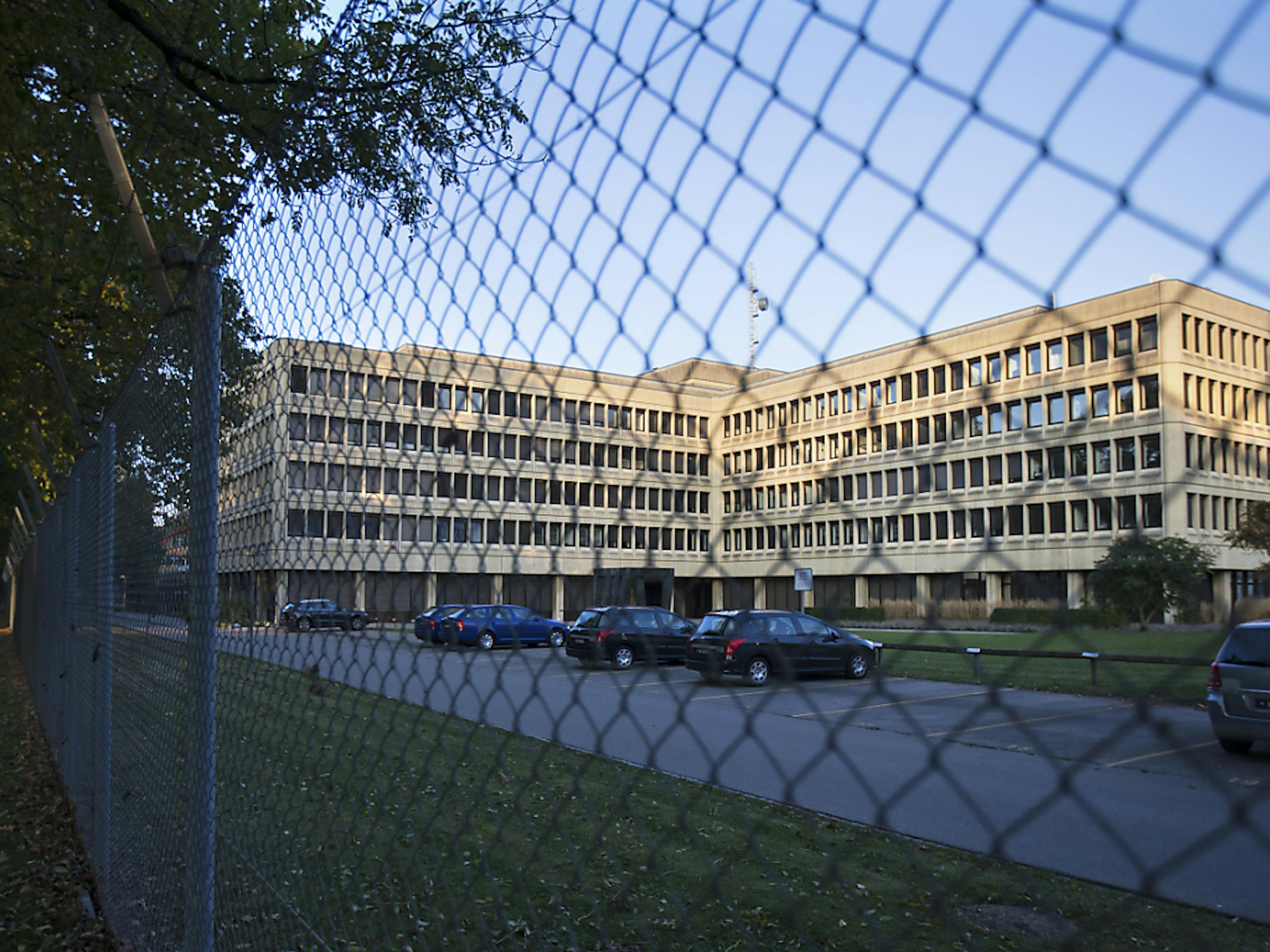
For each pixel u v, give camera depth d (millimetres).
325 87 1916
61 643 7582
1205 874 3662
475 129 1477
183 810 2789
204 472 2506
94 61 6160
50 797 7312
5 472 21203
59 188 8102
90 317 9602
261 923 2365
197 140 7539
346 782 1900
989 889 3654
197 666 2496
